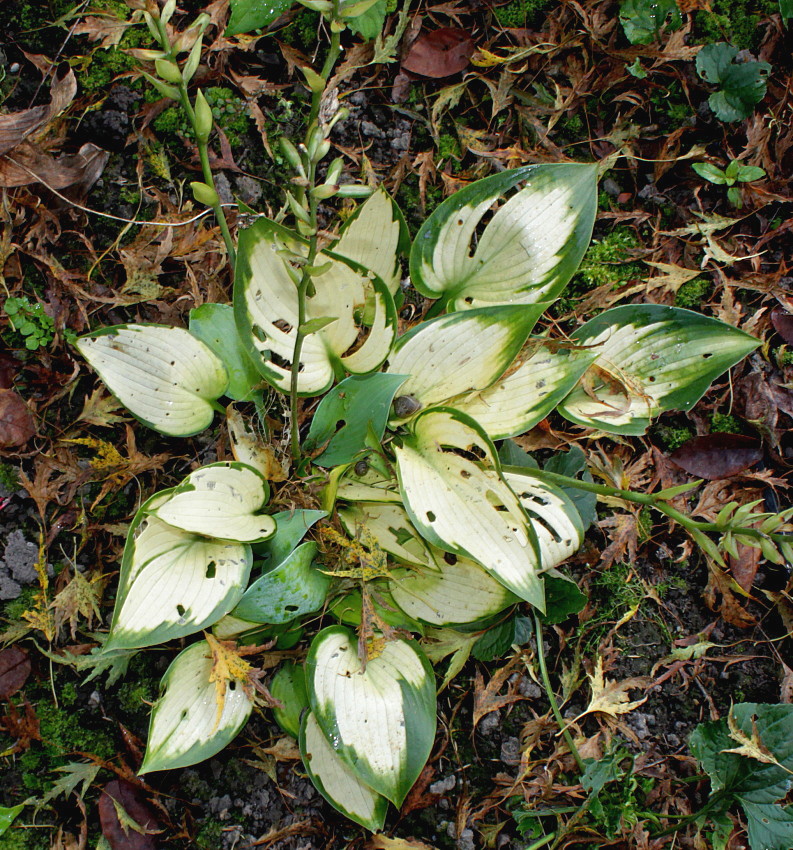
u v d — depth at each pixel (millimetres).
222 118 927
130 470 863
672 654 898
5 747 849
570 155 967
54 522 869
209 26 919
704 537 753
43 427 877
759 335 941
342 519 825
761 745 814
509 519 779
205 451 892
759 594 914
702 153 958
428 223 828
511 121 965
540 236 833
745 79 935
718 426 929
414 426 809
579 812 833
